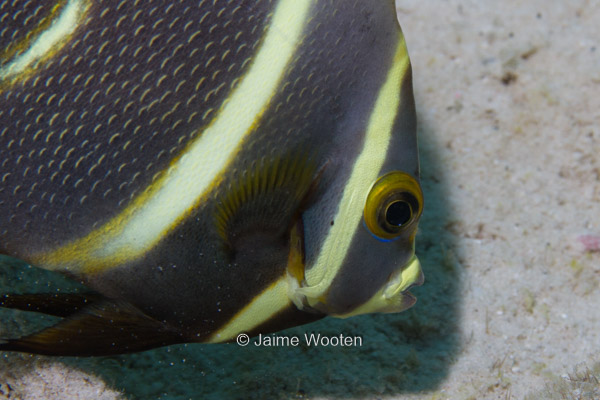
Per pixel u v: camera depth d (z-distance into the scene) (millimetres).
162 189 389
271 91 388
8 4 380
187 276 397
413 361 460
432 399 451
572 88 605
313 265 399
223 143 388
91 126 385
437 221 508
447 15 681
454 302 481
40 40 382
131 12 383
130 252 393
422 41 653
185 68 385
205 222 392
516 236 504
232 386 449
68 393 438
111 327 410
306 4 388
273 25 387
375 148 395
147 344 415
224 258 396
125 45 383
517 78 616
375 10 392
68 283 456
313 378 454
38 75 383
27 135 386
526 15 682
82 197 389
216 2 385
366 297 405
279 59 388
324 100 391
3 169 388
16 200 390
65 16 382
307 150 392
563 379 454
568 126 574
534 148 561
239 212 392
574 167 545
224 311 403
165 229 392
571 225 508
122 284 398
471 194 524
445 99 599
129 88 385
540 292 486
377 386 453
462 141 565
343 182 395
